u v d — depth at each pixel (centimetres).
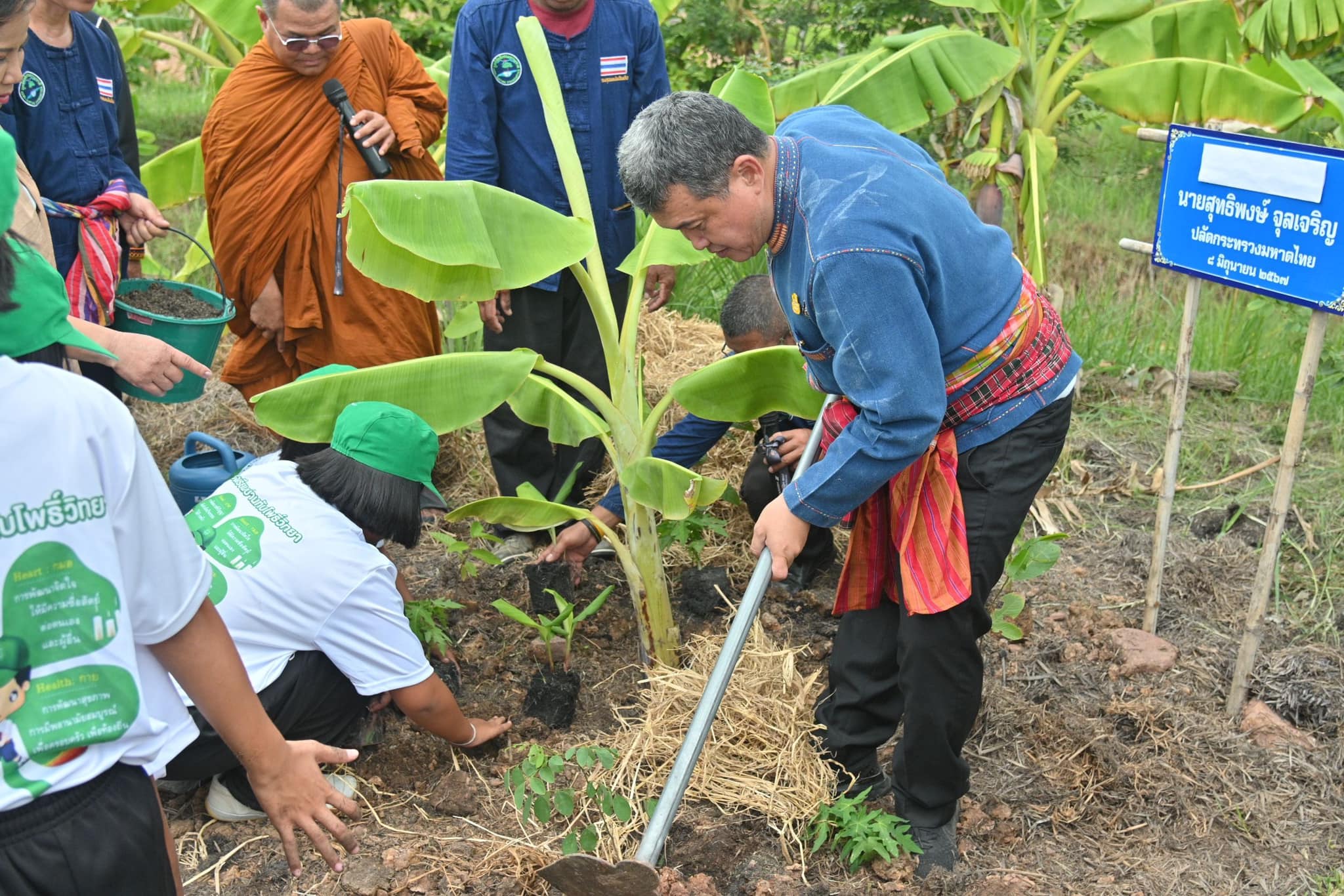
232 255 377
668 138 225
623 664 354
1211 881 278
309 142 369
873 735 292
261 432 488
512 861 275
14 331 149
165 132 940
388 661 284
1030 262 527
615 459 329
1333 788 308
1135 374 544
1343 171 286
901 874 271
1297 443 312
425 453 287
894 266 218
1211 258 328
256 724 182
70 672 152
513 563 400
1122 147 944
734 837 281
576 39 373
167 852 177
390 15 808
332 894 265
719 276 602
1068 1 557
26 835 152
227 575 275
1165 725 327
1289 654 357
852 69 479
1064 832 295
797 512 241
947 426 253
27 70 346
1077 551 421
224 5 532
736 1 763
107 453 153
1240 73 481
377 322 381
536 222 294
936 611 246
